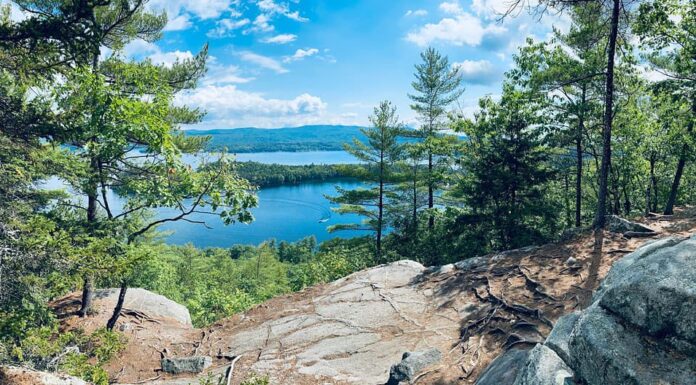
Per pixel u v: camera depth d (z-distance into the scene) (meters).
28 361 6.21
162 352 11.62
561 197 26.59
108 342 7.46
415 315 11.62
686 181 29.09
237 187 7.88
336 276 20.92
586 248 12.41
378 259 23.56
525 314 9.66
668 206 20.83
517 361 6.35
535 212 17.64
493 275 12.54
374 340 10.73
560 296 9.91
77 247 6.71
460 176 25.50
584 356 3.69
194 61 14.39
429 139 24.77
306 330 11.88
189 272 44.19
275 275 59.00
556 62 16.66
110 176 11.46
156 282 23.45
